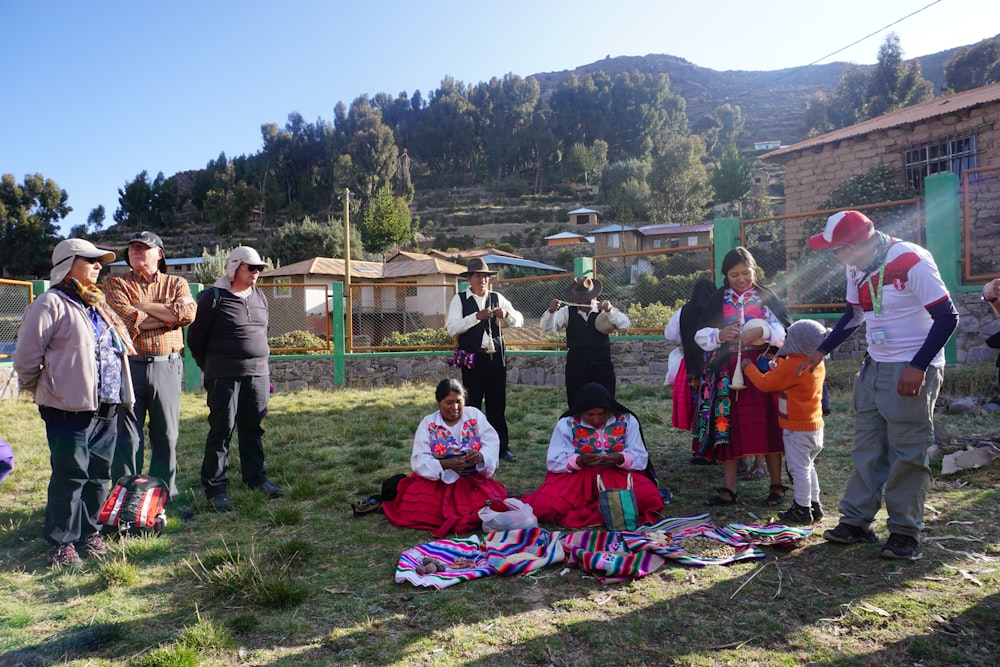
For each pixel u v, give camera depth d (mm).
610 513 4195
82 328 3896
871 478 3691
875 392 3594
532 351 13414
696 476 5625
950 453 5426
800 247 19203
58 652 2773
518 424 8406
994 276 9203
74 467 3914
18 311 12727
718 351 4594
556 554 3686
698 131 148375
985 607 2906
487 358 6496
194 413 9977
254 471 5422
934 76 160750
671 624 2885
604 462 4496
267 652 2740
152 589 3453
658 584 3328
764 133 145750
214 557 3795
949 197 9570
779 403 4211
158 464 4883
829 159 18891
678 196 79688
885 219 15711
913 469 3467
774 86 185250
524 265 48188
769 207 73188
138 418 4738
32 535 4387
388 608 3139
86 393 3867
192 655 2660
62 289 3938
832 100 115625
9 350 12469
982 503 4332
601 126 138875
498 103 148375
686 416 5395
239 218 96438
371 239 64688
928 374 3410
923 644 2617
